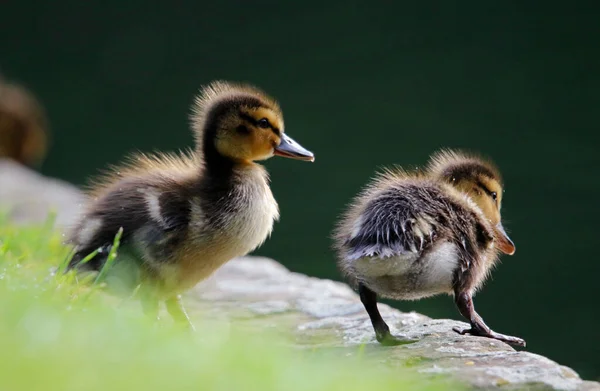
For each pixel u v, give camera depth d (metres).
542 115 30.55
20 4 42.38
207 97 9.88
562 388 6.62
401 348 7.74
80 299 7.30
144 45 39.34
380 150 28.70
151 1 42.50
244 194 9.04
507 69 34.75
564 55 35.59
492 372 6.86
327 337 8.73
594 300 17.64
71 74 37.19
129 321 6.49
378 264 7.69
